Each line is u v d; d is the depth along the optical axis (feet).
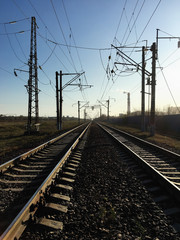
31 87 61.77
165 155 26.89
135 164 21.25
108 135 55.31
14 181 15.81
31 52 61.77
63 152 28.91
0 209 11.09
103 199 12.25
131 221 9.67
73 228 9.04
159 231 8.84
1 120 190.49
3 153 29.01
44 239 8.20
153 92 55.42
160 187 14.17
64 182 15.35
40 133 65.46
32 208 10.12
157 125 89.56
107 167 20.25
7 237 7.37
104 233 8.66
